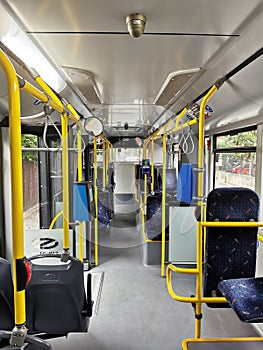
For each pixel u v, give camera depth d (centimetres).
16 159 105
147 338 225
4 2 104
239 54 150
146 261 370
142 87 220
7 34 127
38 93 134
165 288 309
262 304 153
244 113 273
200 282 181
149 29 129
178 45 146
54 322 178
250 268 188
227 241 186
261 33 125
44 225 349
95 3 106
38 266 168
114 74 191
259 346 191
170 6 108
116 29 129
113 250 413
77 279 171
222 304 190
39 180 344
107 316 255
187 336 227
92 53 157
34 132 312
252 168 297
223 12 113
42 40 139
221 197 179
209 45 145
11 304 154
